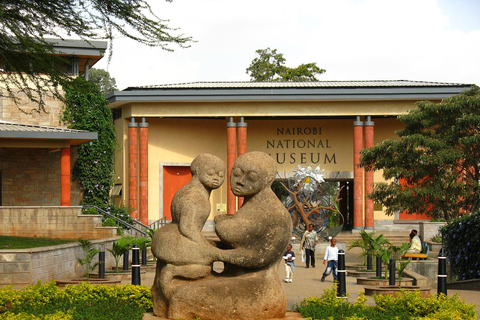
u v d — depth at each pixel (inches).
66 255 808.3
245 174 430.0
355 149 1676.9
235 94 1641.2
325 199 1403.8
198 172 440.1
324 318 435.5
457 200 1099.9
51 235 1122.0
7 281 693.9
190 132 1803.6
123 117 1742.1
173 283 426.0
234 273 432.1
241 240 419.2
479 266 799.1
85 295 503.2
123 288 529.7
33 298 488.7
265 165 429.7
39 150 1381.6
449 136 1070.4
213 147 1823.3
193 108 1685.5
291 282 848.3
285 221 424.5
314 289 768.3
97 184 1437.0
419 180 1149.1
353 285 807.1
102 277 807.1
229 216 449.1
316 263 1143.0
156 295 439.8
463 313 451.8
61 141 1213.7
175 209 434.9
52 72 677.3
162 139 1777.8
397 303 483.8
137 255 638.5
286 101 1669.5
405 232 1690.5
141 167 1696.6
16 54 669.9
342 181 1993.1
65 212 1125.7
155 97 1644.9
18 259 697.0
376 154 1130.0
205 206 432.8
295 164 1824.6
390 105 1665.8
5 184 1364.4
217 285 414.6
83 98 1440.7
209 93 1643.7
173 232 430.0
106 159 1457.9
